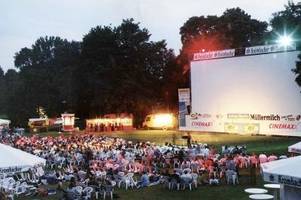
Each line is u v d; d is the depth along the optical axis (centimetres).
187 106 6128
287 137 5206
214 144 4919
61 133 7594
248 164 3281
